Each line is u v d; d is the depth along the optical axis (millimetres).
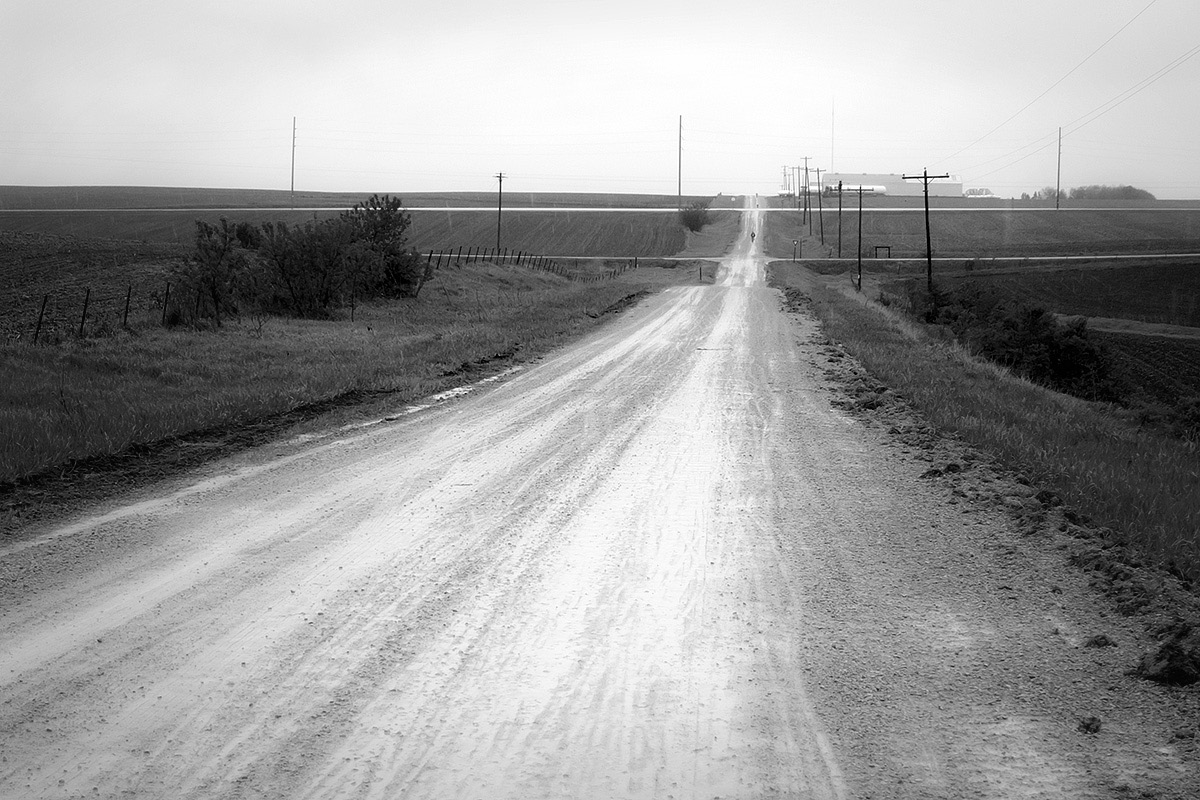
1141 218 146750
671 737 4223
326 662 5004
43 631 5398
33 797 3680
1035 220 144125
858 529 7688
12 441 9875
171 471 9617
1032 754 4035
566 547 7199
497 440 11570
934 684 4754
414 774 3887
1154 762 3951
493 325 28578
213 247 27234
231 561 6746
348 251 32062
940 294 53219
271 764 3949
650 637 5418
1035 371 39719
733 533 7605
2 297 36406
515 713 4449
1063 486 8688
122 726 4270
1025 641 5297
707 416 13531
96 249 54781
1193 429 22547
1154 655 4871
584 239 119875
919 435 11781
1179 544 6754
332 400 14258
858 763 3986
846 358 21797
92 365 16953
